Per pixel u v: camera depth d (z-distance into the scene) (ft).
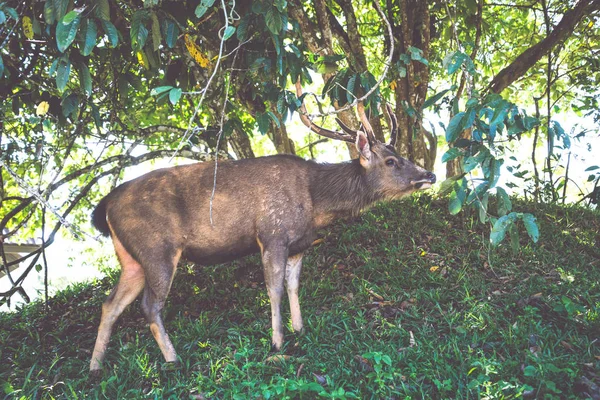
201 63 20.59
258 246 17.53
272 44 19.27
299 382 12.46
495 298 18.07
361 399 13.07
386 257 21.65
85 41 13.35
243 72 21.08
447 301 18.21
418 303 18.13
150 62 18.52
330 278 20.72
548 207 26.99
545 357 13.96
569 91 34.42
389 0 28.99
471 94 14.94
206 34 21.33
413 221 24.54
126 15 20.90
